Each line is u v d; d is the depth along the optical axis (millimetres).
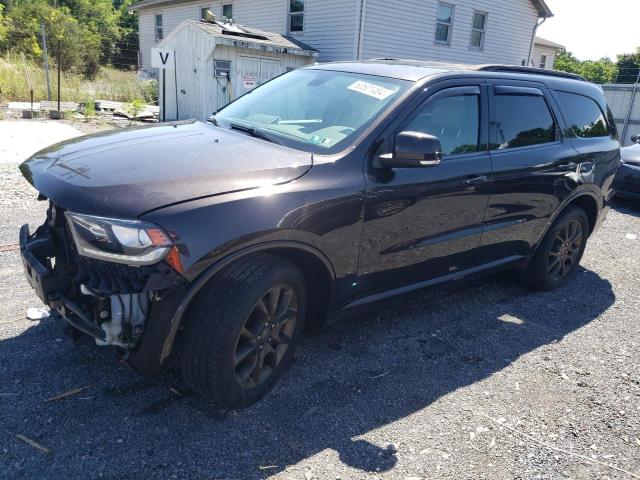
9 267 4316
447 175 3475
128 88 20016
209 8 21734
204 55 14258
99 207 2344
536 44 29750
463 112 3668
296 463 2490
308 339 3650
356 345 3625
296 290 2883
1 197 6301
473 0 18531
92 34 29469
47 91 16766
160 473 2355
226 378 2607
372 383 3191
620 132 17641
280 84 4043
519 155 4027
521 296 4777
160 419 2699
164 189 2443
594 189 4828
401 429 2799
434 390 3182
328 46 16359
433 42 17844
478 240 3906
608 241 6906
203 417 2744
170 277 2338
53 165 2789
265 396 2965
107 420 2656
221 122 3699
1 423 2568
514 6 20125
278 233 2625
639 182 8625
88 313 2498
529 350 3781
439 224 3541
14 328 3404
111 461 2396
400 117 3230
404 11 16531
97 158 2771
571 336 4055
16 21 24609
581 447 2785
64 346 3248
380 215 3129
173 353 2828
